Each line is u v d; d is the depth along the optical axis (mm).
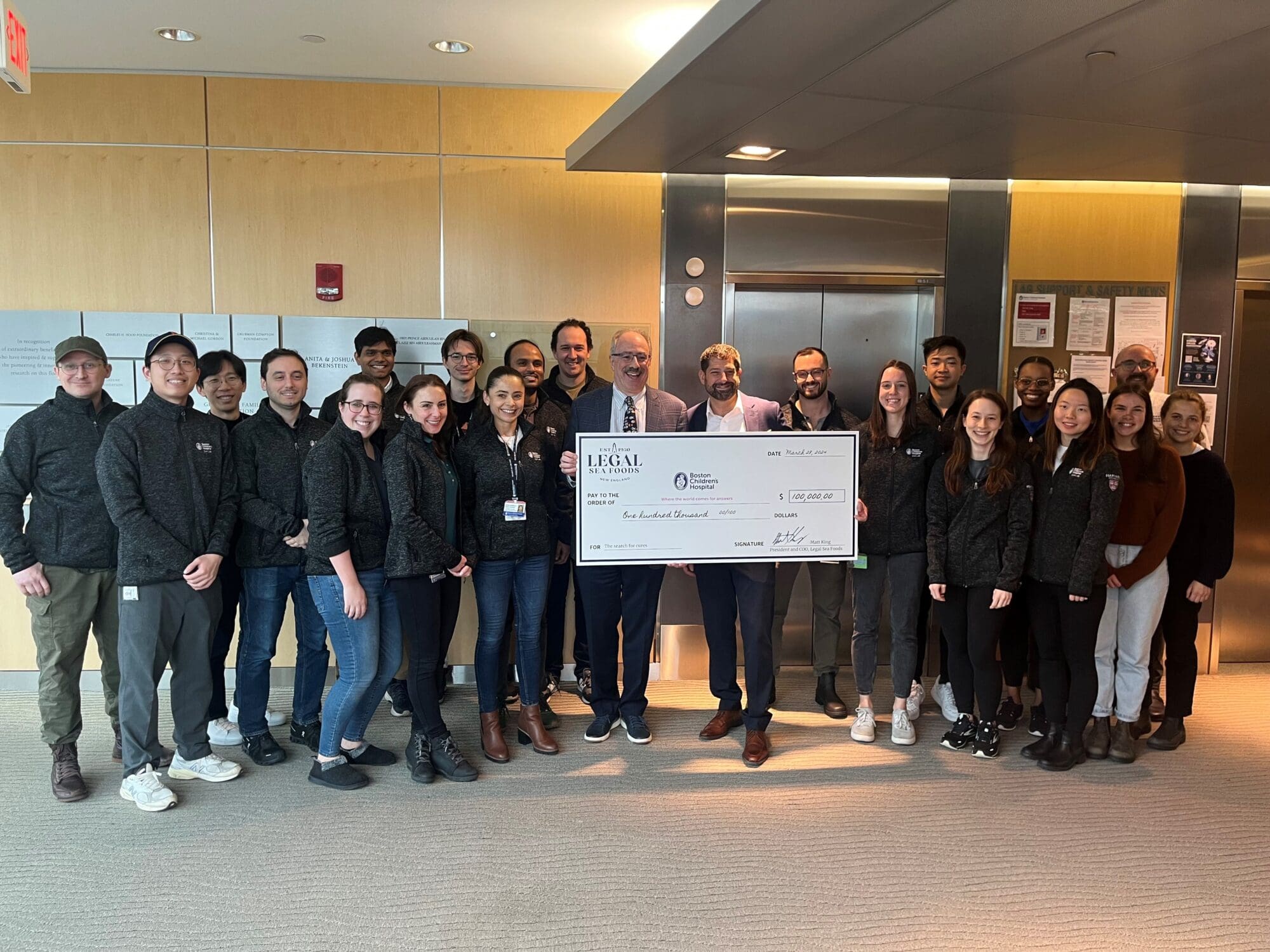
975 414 3615
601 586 3828
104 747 3844
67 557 3348
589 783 3496
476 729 4133
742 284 4938
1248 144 3996
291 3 3721
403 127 4723
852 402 5141
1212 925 2570
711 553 3721
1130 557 3797
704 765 3686
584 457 3639
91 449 3398
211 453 3348
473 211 4789
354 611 3248
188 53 4312
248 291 4695
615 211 4852
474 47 4215
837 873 2818
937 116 3615
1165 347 5117
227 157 4633
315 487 3234
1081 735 3713
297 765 3658
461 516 3584
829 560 3768
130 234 4617
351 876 2775
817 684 4441
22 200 4555
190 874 2781
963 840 3057
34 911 2574
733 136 3922
